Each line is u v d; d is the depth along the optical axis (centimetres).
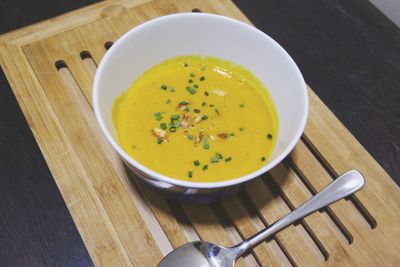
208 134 40
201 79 43
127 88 40
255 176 32
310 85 46
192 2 49
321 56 48
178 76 43
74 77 43
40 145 39
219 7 49
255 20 50
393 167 42
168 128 40
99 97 35
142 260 35
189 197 35
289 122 37
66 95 42
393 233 37
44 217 37
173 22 40
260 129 40
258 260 36
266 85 41
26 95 42
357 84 46
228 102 42
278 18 51
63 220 37
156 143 39
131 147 39
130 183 38
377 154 42
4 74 44
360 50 49
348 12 52
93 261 35
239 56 42
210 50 42
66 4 50
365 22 51
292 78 38
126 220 36
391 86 47
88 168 39
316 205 36
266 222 37
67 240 36
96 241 35
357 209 39
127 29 46
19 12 49
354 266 36
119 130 39
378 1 54
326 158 40
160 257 35
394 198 39
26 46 44
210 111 41
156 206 37
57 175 38
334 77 47
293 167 40
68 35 45
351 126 44
